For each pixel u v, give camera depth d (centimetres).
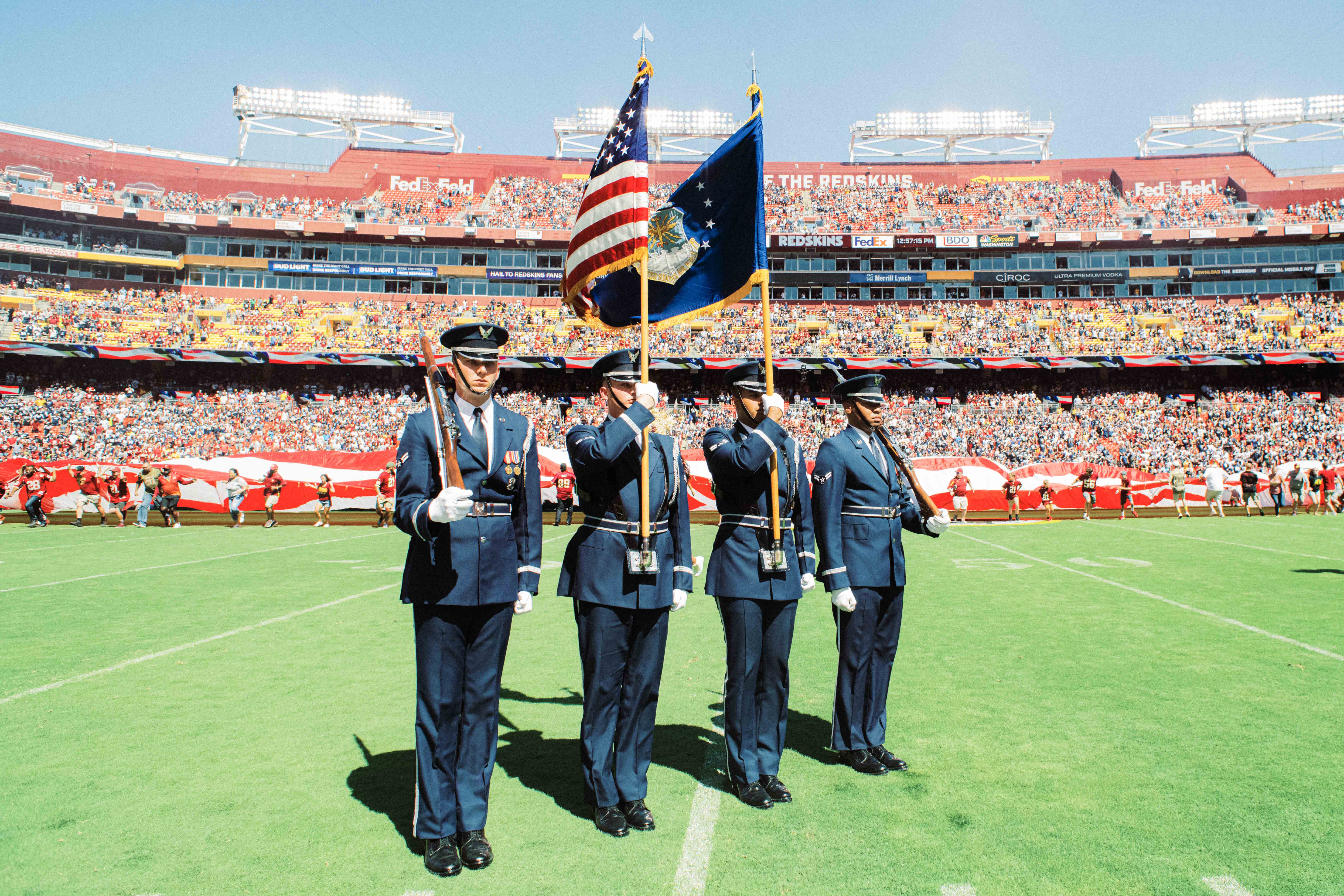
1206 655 749
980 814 412
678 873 354
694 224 625
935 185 5684
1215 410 4234
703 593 1180
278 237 4944
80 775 470
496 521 395
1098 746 510
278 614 973
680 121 5909
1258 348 4425
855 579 485
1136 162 5622
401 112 5775
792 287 5212
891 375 4719
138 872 357
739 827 402
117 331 4278
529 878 352
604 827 396
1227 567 1370
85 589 1158
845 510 497
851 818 411
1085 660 736
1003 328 4812
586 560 425
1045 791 441
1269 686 645
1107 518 2767
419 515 364
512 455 402
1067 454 3766
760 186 571
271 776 470
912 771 473
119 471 2636
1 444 3453
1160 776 460
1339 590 1112
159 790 448
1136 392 4488
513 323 4759
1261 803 422
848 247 5066
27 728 553
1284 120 5681
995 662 731
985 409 4381
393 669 716
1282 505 2980
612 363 440
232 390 4344
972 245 5012
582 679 693
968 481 2989
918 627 887
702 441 481
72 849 379
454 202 5362
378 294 5003
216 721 570
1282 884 341
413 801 437
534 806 431
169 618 950
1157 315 4788
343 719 576
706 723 576
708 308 603
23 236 4619
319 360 4244
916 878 347
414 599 381
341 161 5500
